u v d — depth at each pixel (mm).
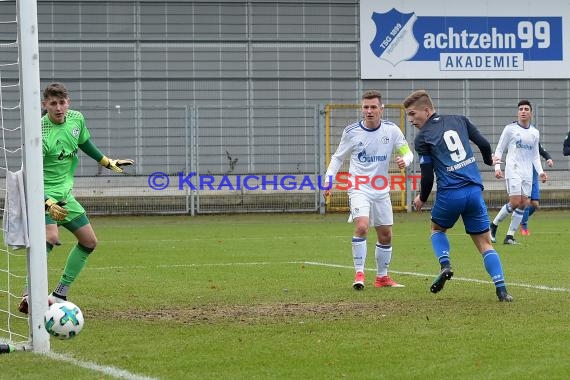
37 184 20078
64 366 18328
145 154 80500
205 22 85250
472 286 31266
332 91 87312
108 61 83750
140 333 22328
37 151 20078
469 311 25203
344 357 18875
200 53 85188
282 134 83000
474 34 89062
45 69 82812
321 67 87125
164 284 33000
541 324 22719
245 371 17719
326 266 39500
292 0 86562
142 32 84312
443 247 28141
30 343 20234
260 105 82000
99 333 22375
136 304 27734
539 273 35062
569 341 20312
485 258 27578
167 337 21703
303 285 32438
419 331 21938
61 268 40125
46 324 19984
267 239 55719
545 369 17406
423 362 18250
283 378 17078
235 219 77000
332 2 87250
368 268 38438
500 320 23438
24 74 20062
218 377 17234
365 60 87562
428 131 27938
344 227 67062
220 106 79500
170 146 80812
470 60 88938
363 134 31719
